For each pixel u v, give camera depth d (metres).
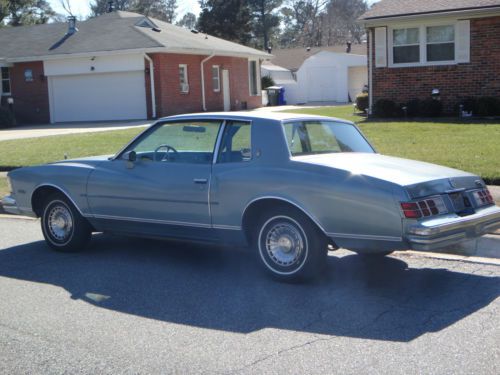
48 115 31.44
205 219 6.68
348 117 22.73
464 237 5.87
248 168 6.39
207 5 55.47
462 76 20.67
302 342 4.86
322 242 6.16
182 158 7.04
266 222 6.35
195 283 6.52
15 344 4.97
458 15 20.12
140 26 31.55
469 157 11.89
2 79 32.41
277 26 70.94
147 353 4.73
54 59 30.56
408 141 14.38
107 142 18.25
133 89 29.45
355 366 4.39
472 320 5.26
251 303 5.82
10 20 55.66
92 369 4.47
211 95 33.09
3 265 7.42
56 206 7.95
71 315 5.62
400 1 22.28
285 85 43.09
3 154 16.75
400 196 5.57
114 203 7.34
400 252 7.61
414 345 4.74
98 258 7.66
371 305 5.69
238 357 4.61
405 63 21.48
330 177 5.90
